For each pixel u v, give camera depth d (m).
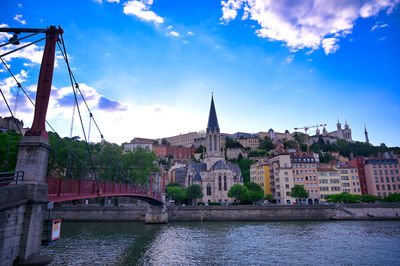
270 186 142.25
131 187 50.75
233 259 40.31
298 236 59.72
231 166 154.88
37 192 21.81
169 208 93.81
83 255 41.72
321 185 128.50
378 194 126.75
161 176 114.25
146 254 43.19
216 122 159.88
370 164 130.12
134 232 66.38
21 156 22.30
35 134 22.69
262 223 85.81
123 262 38.41
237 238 57.41
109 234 62.84
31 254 21.16
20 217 20.64
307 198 126.06
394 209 95.94
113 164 103.19
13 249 19.83
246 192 116.81
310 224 82.19
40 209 22.52
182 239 56.44
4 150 52.41
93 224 82.94
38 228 22.20
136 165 117.38
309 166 129.62
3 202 18.55
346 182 130.25
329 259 40.16
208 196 137.88
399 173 128.88
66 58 27.70
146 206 95.12
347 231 66.56
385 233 62.84
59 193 25.48
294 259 40.25
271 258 40.81
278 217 94.81
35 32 23.72
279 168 128.38
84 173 75.75
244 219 94.44
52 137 72.00
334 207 96.50
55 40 24.47
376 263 38.12
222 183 136.88
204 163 158.75
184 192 132.50
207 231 68.06
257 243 51.91
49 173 74.31
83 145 94.00
